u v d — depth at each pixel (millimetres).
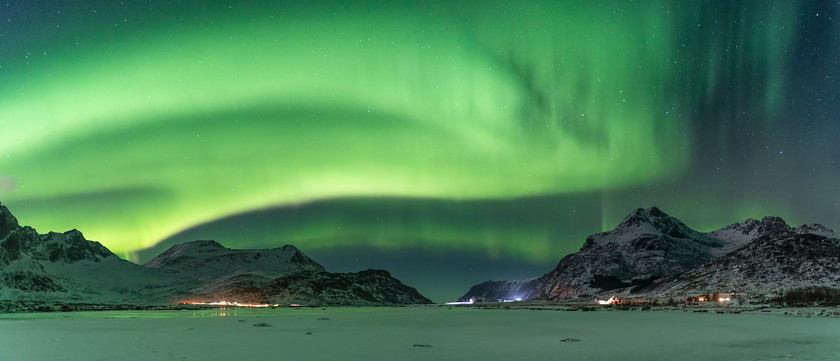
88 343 46844
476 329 63406
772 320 72250
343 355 38219
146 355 38375
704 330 57125
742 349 39844
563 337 51312
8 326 72750
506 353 39062
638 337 50250
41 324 77750
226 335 55062
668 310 113375
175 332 59781
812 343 43094
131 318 99688
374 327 68312
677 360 34875
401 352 39875
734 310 101500
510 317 95812
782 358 34906
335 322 81562
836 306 92750
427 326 69875
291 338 51594
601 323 72188
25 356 38062
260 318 98188
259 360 35625
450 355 38125
